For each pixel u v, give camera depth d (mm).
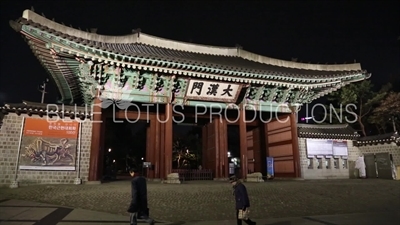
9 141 19438
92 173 19969
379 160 30219
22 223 10906
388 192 20719
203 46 34844
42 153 20031
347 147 31609
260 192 18000
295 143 27656
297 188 19578
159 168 25297
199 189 17484
